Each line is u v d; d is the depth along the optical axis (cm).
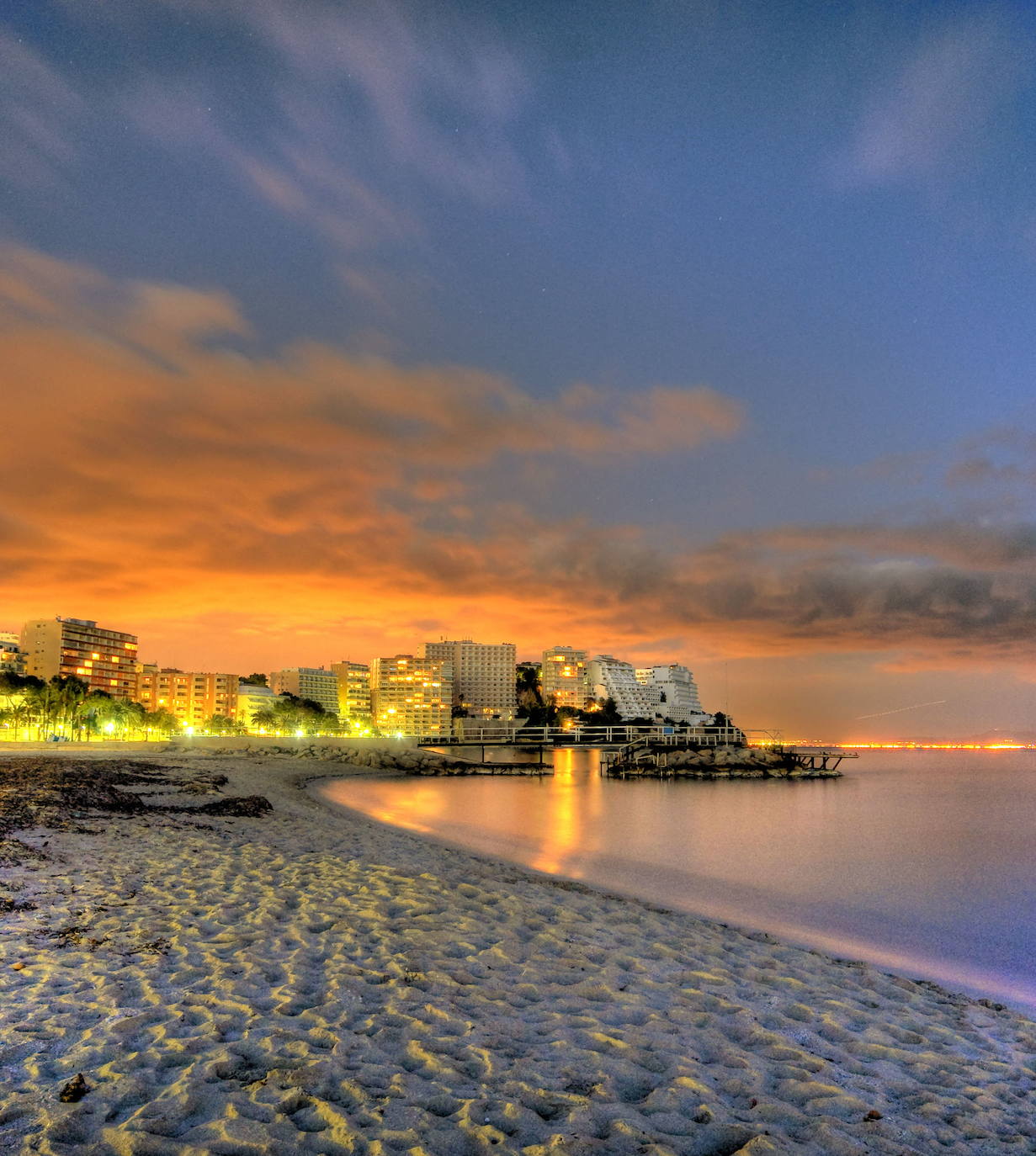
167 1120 526
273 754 11519
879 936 1905
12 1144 480
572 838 3838
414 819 4291
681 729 16162
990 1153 662
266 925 1144
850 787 10500
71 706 13012
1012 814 6019
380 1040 732
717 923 1791
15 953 894
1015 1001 1387
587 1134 581
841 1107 711
